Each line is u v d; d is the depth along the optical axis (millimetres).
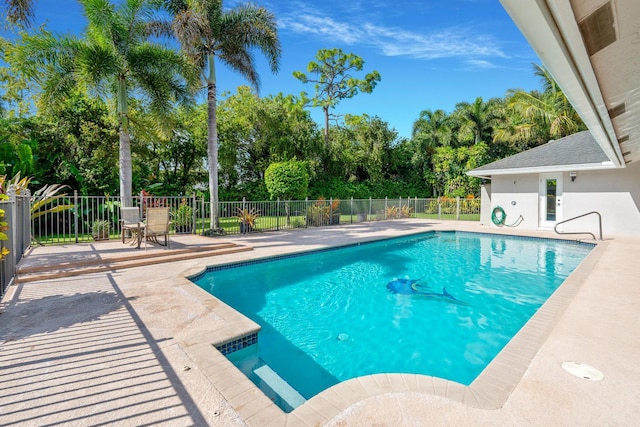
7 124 14164
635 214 11414
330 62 29781
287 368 3902
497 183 14828
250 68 13500
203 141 21562
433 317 5434
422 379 2814
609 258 7734
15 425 2252
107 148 15391
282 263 8875
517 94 24375
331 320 5344
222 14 12641
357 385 2730
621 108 3883
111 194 14812
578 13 1748
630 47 2230
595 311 4336
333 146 26531
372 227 15422
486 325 5102
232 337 3688
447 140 28547
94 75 10078
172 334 3730
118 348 3379
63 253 7867
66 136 14461
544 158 13719
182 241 10039
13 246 5922
